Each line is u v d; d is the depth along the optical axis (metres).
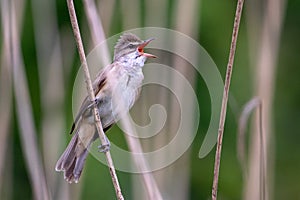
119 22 14.55
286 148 17.39
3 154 13.12
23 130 12.09
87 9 11.35
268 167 14.00
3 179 14.40
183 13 13.19
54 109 13.70
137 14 13.27
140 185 12.92
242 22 16.70
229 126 16.47
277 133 17.44
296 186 17.14
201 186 16.59
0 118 13.02
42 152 14.02
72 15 9.77
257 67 12.93
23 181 16.77
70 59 14.88
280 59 17.67
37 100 16.22
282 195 17.12
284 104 17.58
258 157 12.70
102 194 15.08
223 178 16.48
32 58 16.23
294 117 17.55
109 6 12.97
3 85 12.99
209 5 16.53
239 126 10.37
